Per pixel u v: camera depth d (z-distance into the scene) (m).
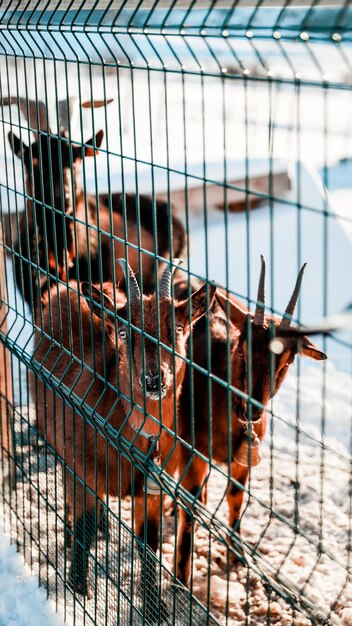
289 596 2.34
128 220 8.24
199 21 2.51
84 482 3.58
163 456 4.26
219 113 11.94
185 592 3.84
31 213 7.44
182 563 4.59
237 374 4.52
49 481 5.01
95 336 4.64
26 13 4.04
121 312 4.11
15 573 4.33
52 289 5.17
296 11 2.04
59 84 12.22
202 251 10.22
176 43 2.76
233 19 2.30
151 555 3.46
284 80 1.87
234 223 10.64
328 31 1.82
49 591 4.11
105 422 3.28
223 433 4.76
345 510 5.25
